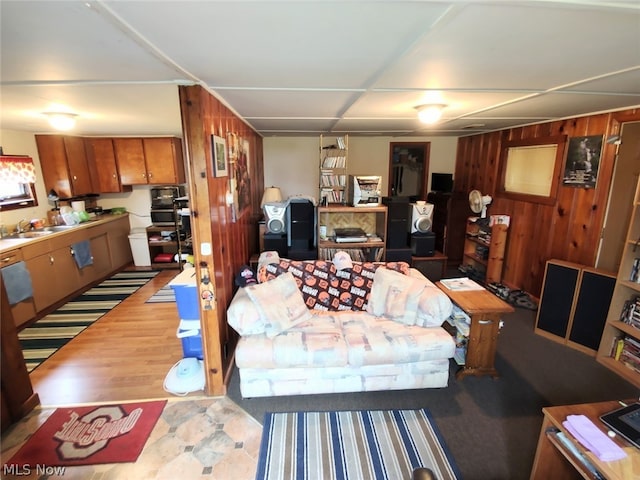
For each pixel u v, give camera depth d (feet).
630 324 8.45
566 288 9.66
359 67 5.20
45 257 11.79
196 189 6.58
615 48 4.41
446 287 9.20
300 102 7.99
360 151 17.43
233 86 6.39
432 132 15.35
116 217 16.26
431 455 6.15
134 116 9.72
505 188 13.88
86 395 7.75
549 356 9.25
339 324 8.27
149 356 9.33
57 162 13.89
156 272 16.46
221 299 7.75
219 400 7.57
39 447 6.32
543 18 3.48
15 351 6.95
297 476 5.74
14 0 2.87
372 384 7.59
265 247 12.46
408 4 3.12
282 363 7.13
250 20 3.45
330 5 3.13
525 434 6.64
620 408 5.04
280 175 17.44
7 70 5.05
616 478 3.97
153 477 5.73
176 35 3.82
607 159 9.44
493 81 6.13
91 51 4.29
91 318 11.62
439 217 16.74
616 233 9.34
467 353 8.27
